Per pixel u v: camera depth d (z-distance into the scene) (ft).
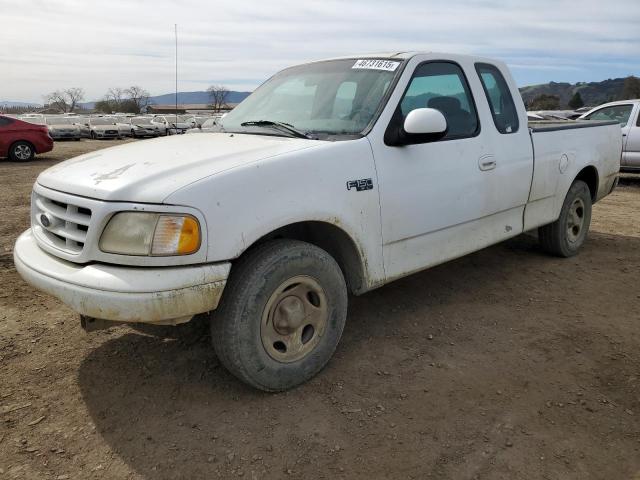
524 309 13.35
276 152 9.30
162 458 7.97
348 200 9.87
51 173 9.82
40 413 9.04
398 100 11.05
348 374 10.24
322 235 10.41
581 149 16.66
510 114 14.06
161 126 109.40
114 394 9.60
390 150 10.69
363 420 8.85
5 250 18.11
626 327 12.35
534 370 10.41
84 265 8.43
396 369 10.43
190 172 8.46
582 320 12.72
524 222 14.84
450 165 11.87
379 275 10.78
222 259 8.27
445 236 12.16
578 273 16.10
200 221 8.04
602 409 9.14
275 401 9.36
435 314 12.98
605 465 7.82
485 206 13.01
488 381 10.02
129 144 11.41
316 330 9.83
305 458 7.97
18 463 7.86
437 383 9.93
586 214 17.75
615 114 35.60
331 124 11.14
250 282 8.70
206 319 12.48
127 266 8.04
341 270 10.55
